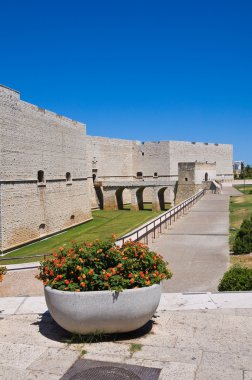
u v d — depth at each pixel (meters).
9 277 12.95
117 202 73.56
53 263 7.09
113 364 5.92
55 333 7.12
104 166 77.56
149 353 6.23
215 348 6.33
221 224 26.30
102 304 6.43
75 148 51.56
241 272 10.62
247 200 43.53
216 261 17.39
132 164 86.12
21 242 37.41
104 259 7.02
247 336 6.73
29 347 6.57
